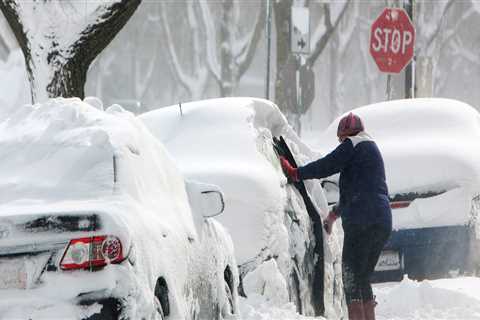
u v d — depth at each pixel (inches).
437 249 1017.5
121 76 6540.4
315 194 916.6
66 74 1189.1
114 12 1189.1
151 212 557.3
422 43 4485.7
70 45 1187.3
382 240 826.8
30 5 1196.5
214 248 664.4
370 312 826.8
